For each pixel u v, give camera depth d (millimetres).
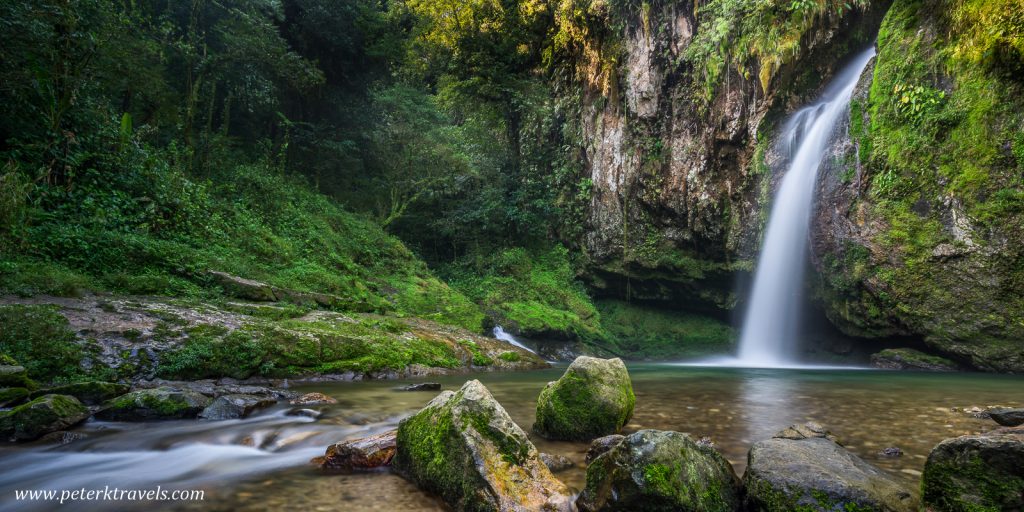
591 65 21328
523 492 3080
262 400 6074
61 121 11422
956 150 11281
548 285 20844
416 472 3559
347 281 14422
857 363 15289
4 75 10141
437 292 16969
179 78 17406
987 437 2441
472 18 22953
